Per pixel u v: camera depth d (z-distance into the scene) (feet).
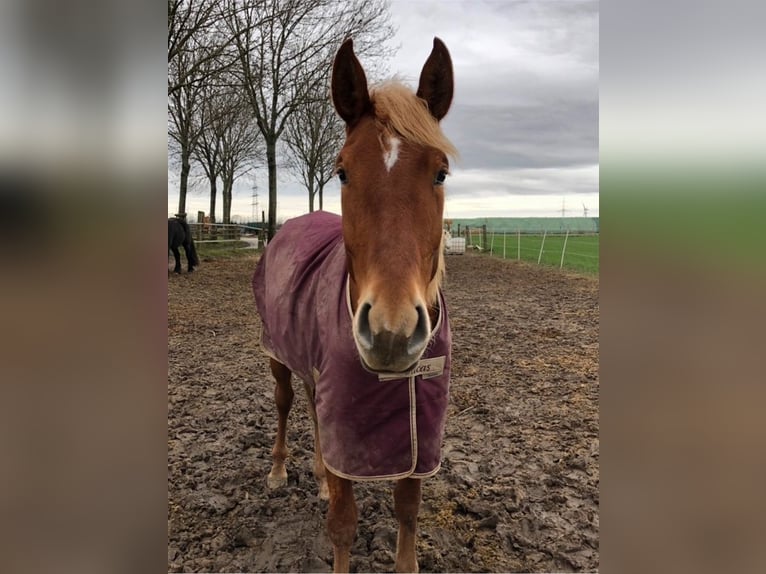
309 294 8.20
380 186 5.84
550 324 26.03
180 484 10.71
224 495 10.36
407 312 5.29
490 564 8.28
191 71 35.35
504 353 20.43
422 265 5.89
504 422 13.57
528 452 11.85
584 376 17.33
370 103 6.64
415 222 5.79
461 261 67.21
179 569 8.27
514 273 51.78
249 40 46.50
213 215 78.79
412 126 6.06
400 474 6.75
